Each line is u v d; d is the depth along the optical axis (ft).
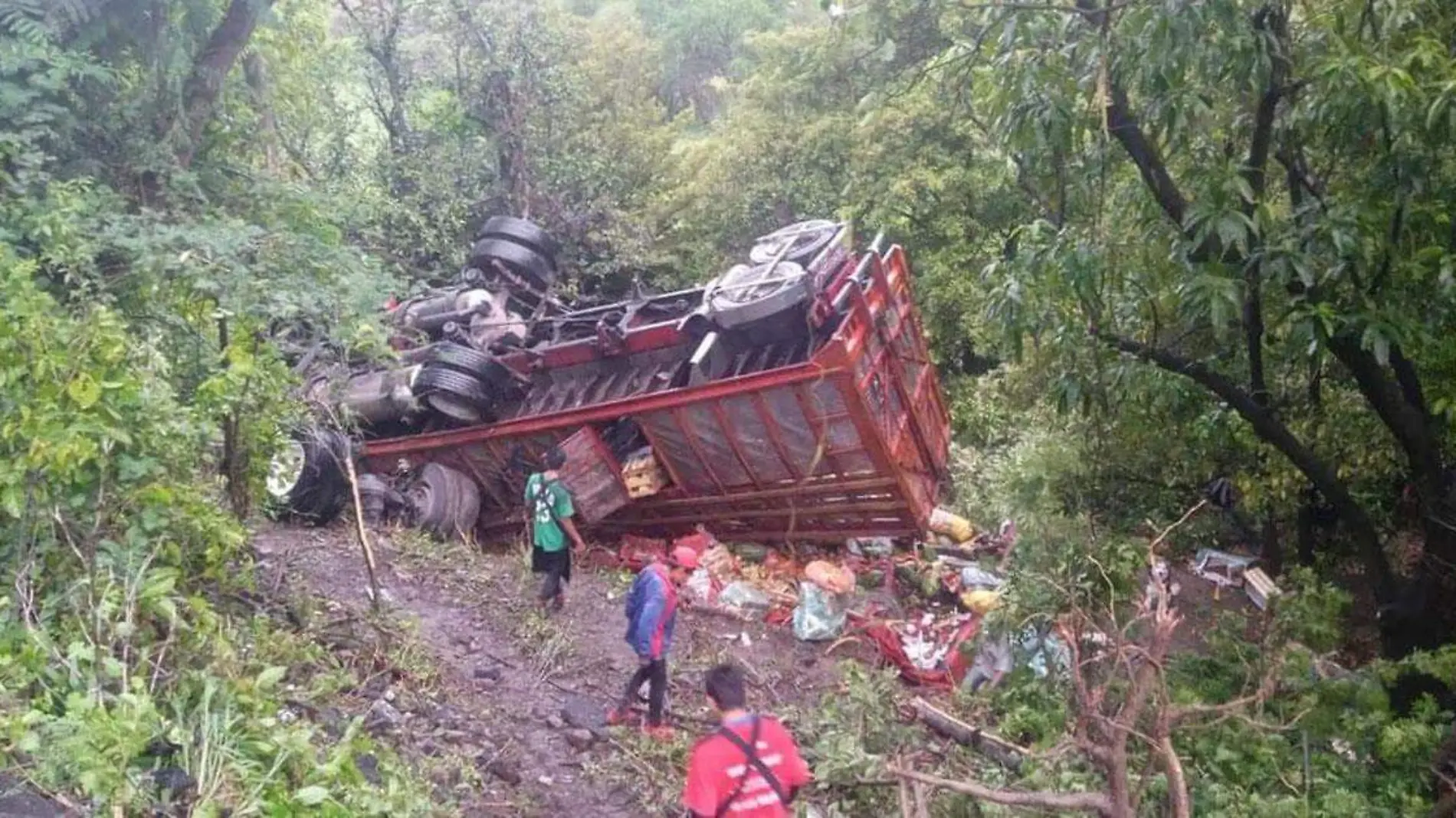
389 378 39.37
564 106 77.56
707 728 25.84
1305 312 23.61
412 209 64.28
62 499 17.37
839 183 71.72
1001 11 25.34
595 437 37.06
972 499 43.45
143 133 25.41
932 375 40.37
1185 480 37.29
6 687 14.96
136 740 14.06
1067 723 21.88
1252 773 22.40
